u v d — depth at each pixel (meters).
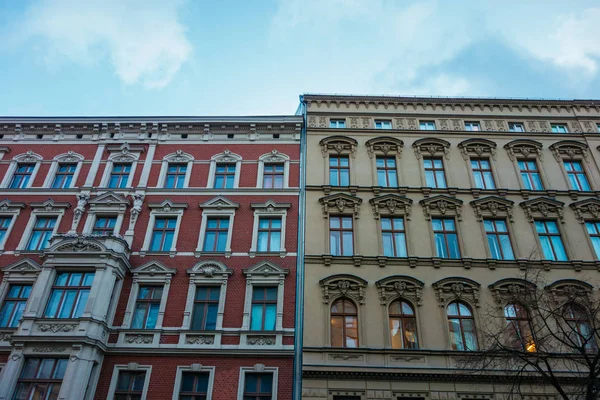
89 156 25.89
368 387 17.88
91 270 19.86
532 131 26.69
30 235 22.73
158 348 18.80
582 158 25.56
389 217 23.12
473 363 17.67
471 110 27.66
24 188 24.44
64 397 16.34
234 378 18.20
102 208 23.39
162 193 24.05
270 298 20.50
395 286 20.33
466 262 21.17
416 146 25.62
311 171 24.72
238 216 23.03
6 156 26.14
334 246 22.20
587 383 13.45
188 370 18.41
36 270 21.00
